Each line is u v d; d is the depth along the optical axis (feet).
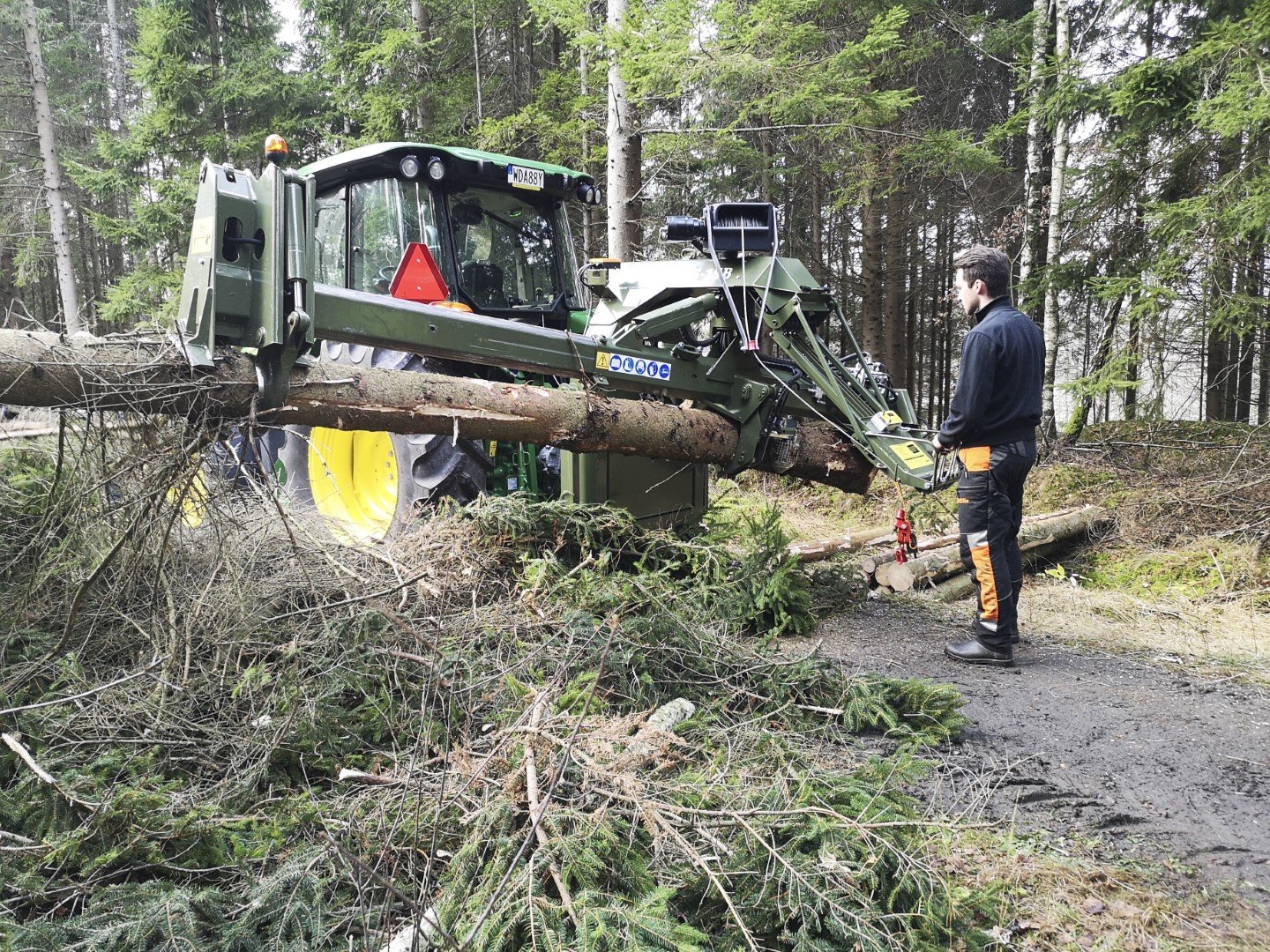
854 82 25.91
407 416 9.71
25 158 59.93
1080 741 10.13
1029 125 30.22
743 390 13.87
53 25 64.08
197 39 46.96
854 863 6.07
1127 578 18.70
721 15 23.27
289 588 10.43
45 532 10.13
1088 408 28.55
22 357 7.37
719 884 5.58
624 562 14.61
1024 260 30.53
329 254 15.90
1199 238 23.58
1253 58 21.24
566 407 11.41
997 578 12.75
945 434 12.71
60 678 8.63
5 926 5.32
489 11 39.68
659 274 14.30
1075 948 6.42
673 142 28.50
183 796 7.34
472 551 11.40
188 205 44.55
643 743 6.99
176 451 8.15
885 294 44.11
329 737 8.29
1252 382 48.78
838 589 16.38
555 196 16.49
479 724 8.43
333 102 46.06
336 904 6.04
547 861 5.66
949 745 10.01
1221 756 9.70
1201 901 6.98
